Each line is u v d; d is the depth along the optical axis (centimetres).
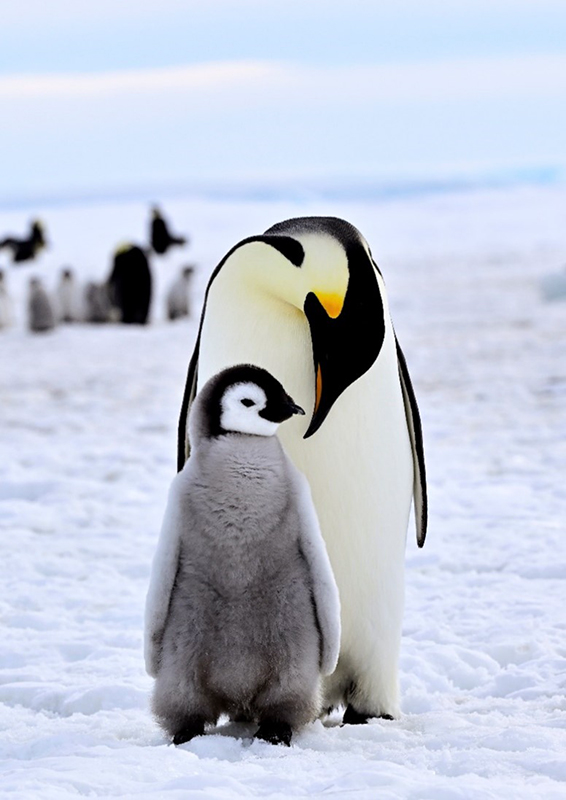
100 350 4791
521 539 1689
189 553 785
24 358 4562
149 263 6053
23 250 9475
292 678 795
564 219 11825
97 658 1205
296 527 789
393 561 951
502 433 2691
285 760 749
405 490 955
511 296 5884
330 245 876
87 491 2162
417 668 1140
